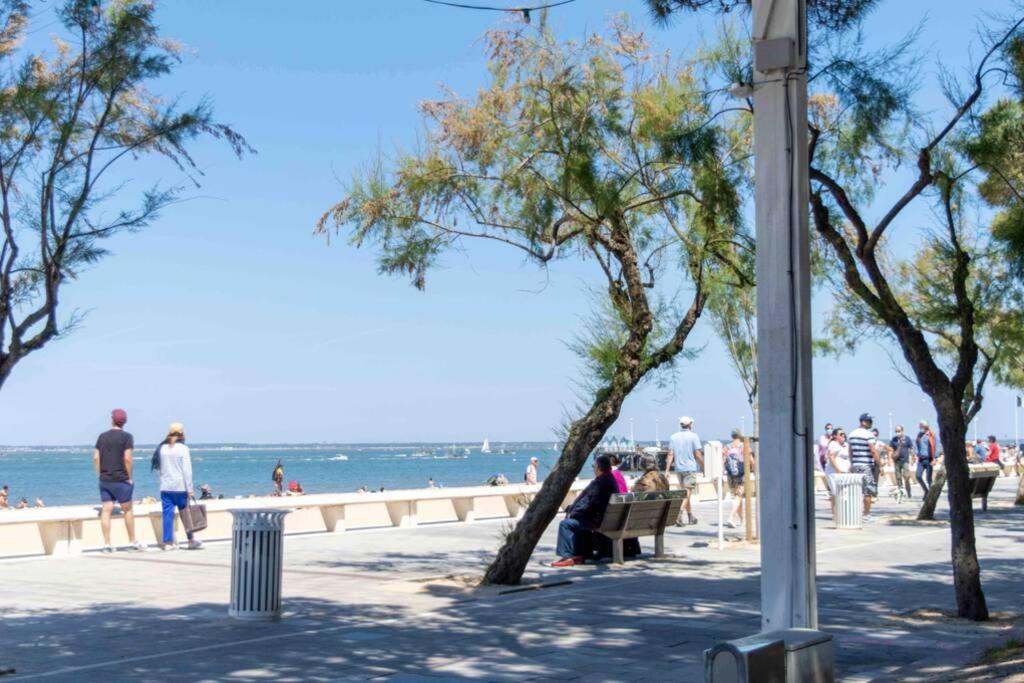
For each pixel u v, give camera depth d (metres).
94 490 94.31
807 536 7.42
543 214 13.84
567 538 16.75
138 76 9.55
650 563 16.83
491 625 11.30
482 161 13.94
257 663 9.38
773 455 7.50
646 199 14.95
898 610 12.15
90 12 9.41
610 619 11.66
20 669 9.11
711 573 15.62
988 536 21.27
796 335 7.50
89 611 12.20
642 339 14.33
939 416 11.62
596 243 14.82
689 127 12.36
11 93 9.16
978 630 10.80
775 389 7.52
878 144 11.51
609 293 15.02
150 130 9.62
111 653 9.83
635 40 13.57
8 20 9.32
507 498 27.14
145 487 91.94
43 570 15.84
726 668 5.71
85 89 9.48
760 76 7.69
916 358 11.45
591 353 14.71
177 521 20.05
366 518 23.95
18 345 9.23
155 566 16.33
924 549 18.67
